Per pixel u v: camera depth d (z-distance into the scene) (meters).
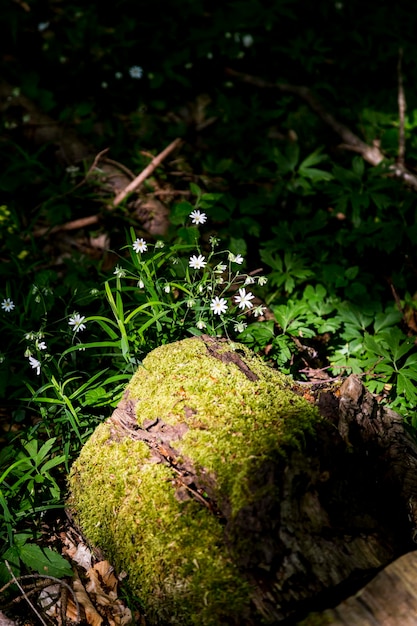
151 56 1.79
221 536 0.82
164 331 1.05
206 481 0.85
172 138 1.63
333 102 1.71
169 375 0.92
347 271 1.25
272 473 0.82
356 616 0.77
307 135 1.63
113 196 1.47
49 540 0.95
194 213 1.07
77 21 1.85
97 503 0.90
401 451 0.91
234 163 1.51
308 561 0.81
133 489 0.88
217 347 0.96
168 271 1.10
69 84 1.74
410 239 1.32
